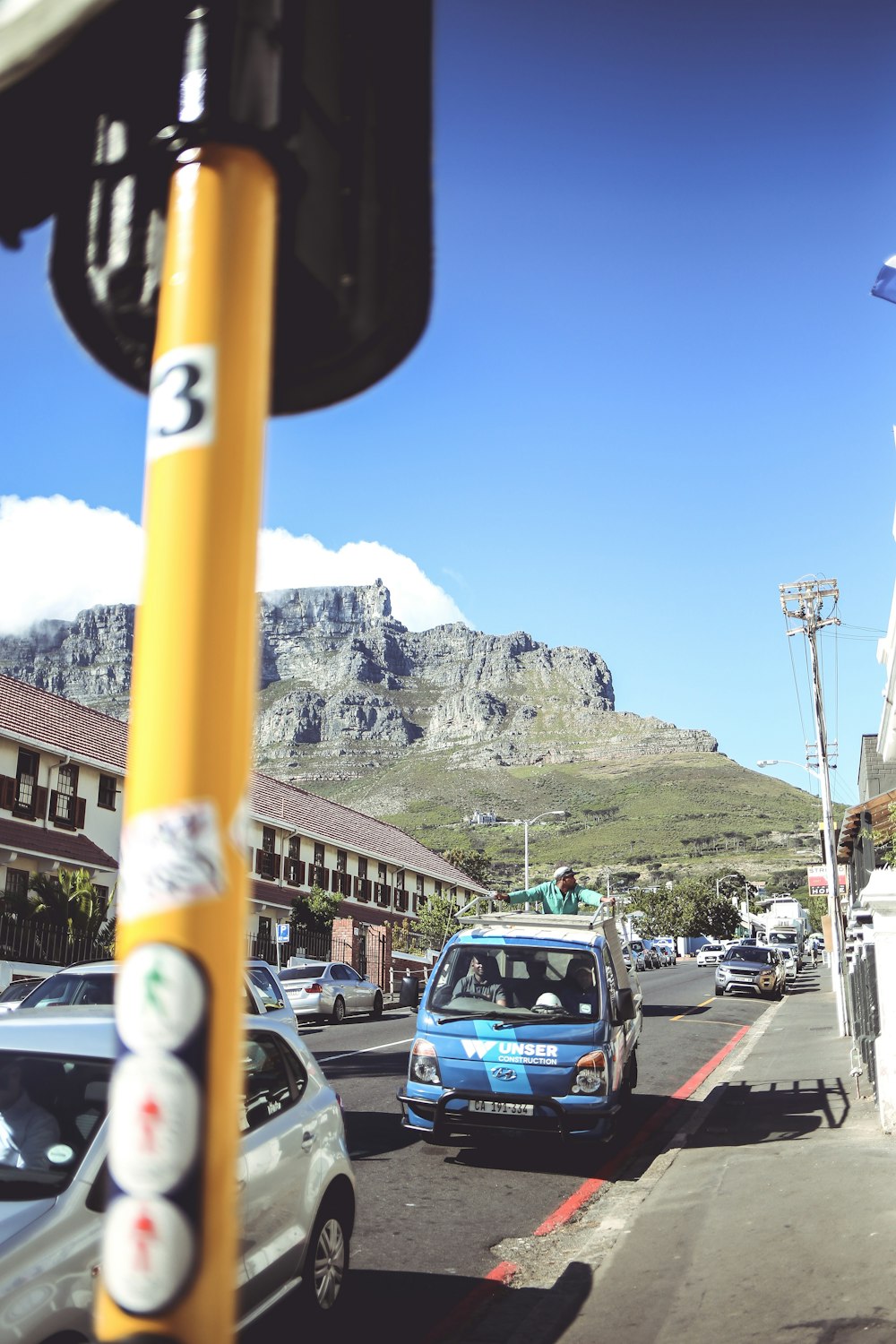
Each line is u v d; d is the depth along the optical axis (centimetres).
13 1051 479
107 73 136
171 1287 106
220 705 116
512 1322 608
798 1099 1251
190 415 122
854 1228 639
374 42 154
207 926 111
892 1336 473
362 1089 1410
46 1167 421
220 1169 110
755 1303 548
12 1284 358
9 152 141
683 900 10725
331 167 149
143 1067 109
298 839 4609
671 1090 1502
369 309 151
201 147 129
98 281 141
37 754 3125
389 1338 581
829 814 3225
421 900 5884
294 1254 523
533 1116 958
